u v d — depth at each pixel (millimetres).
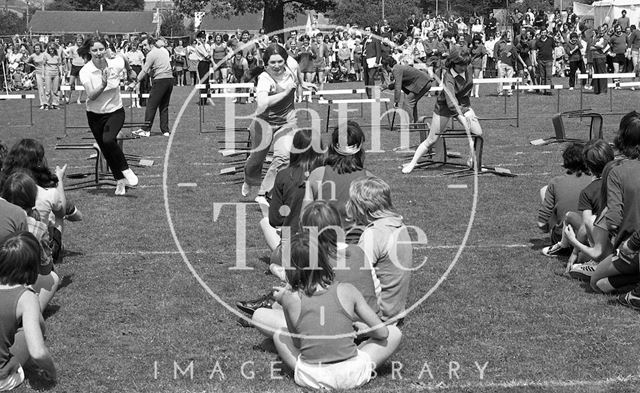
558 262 8258
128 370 5738
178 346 6188
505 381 5445
